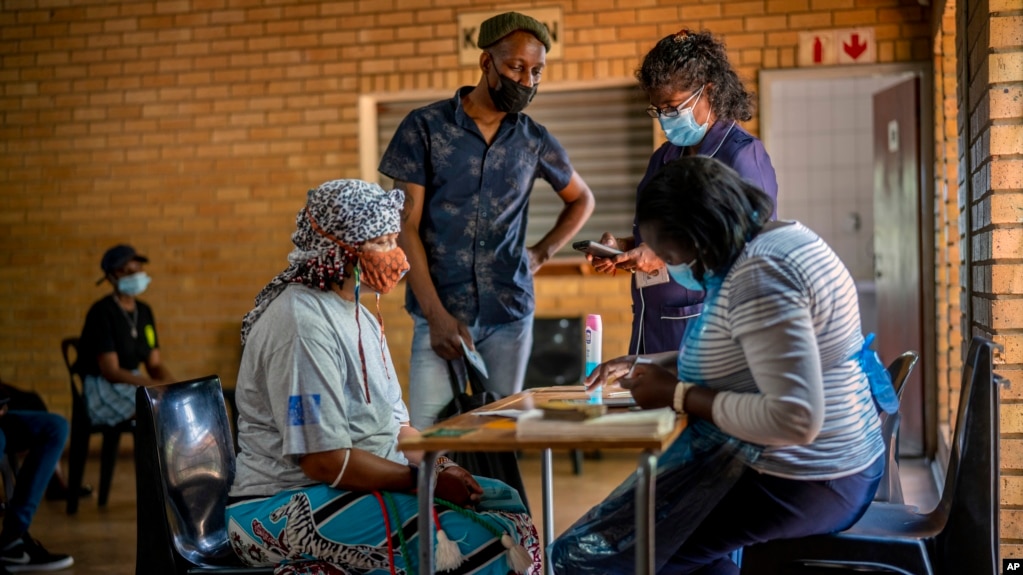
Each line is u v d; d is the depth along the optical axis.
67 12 6.53
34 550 4.02
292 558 2.31
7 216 6.68
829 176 7.79
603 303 6.02
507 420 2.05
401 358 6.20
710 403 1.95
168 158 6.46
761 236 1.98
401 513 2.24
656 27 5.81
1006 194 3.02
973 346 2.19
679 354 2.17
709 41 2.78
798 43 5.66
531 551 2.40
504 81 3.27
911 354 2.73
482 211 3.40
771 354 1.87
